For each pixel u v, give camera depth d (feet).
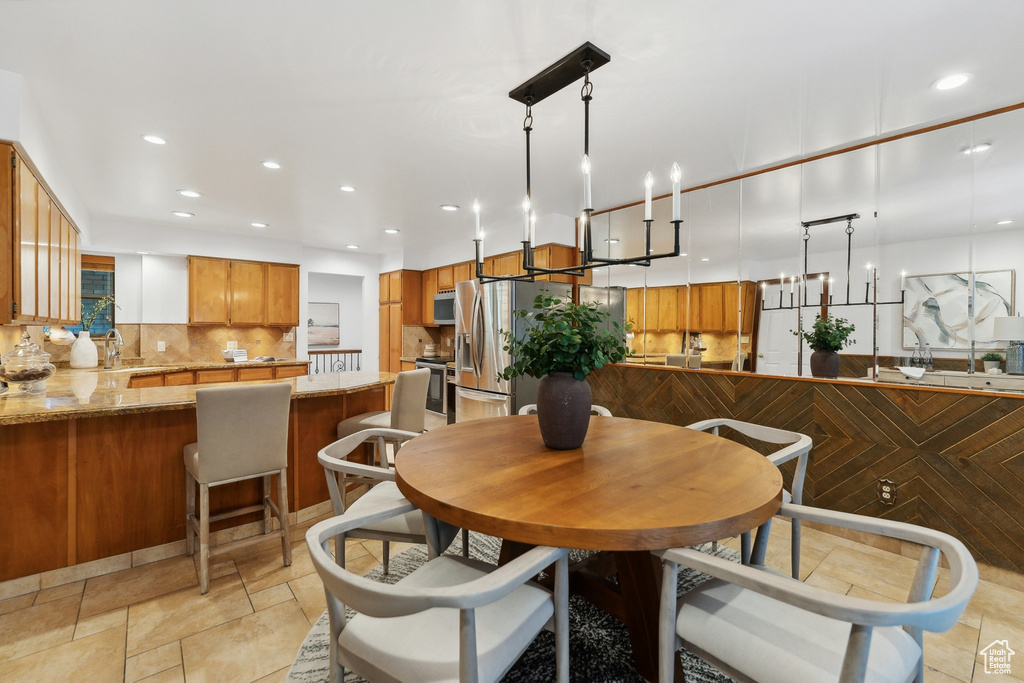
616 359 5.46
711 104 7.43
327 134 8.63
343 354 29.48
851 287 8.91
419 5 5.24
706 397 10.80
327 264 20.85
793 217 9.73
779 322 9.91
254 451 6.97
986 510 7.11
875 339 8.61
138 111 7.73
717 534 3.50
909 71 6.45
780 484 4.27
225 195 12.53
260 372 16.65
